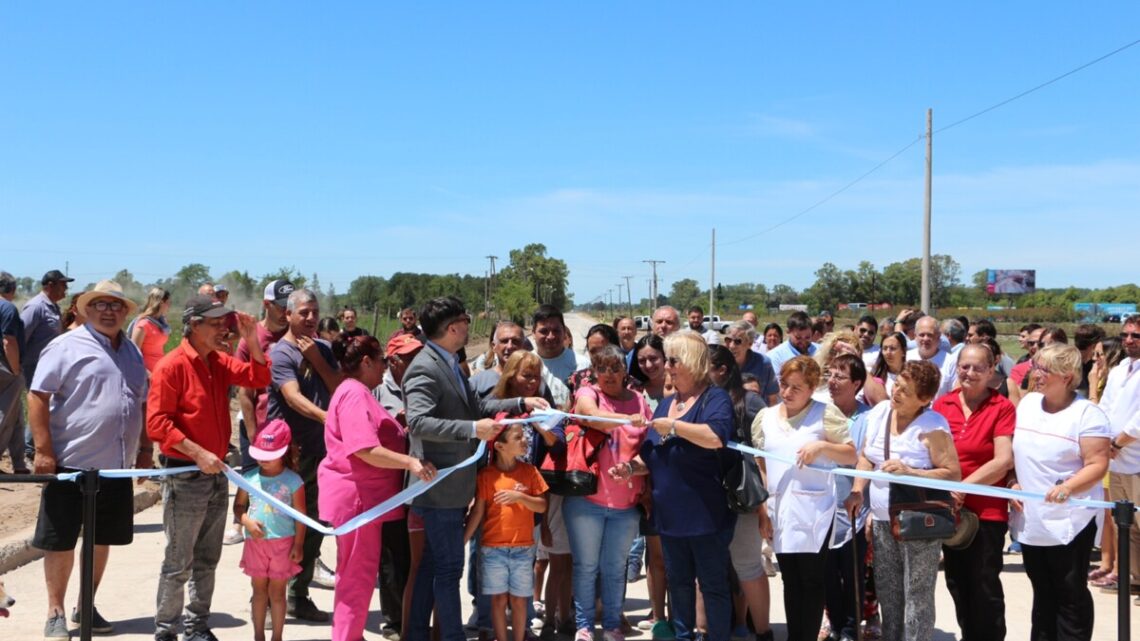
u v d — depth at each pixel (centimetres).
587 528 623
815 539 588
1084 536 560
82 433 630
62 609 644
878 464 581
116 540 644
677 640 620
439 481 577
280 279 782
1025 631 710
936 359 1067
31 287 1703
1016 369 1021
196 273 3184
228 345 700
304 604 711
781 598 792
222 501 626
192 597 623
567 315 17788
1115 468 781
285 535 616
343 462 592
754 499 575
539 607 718
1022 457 574
